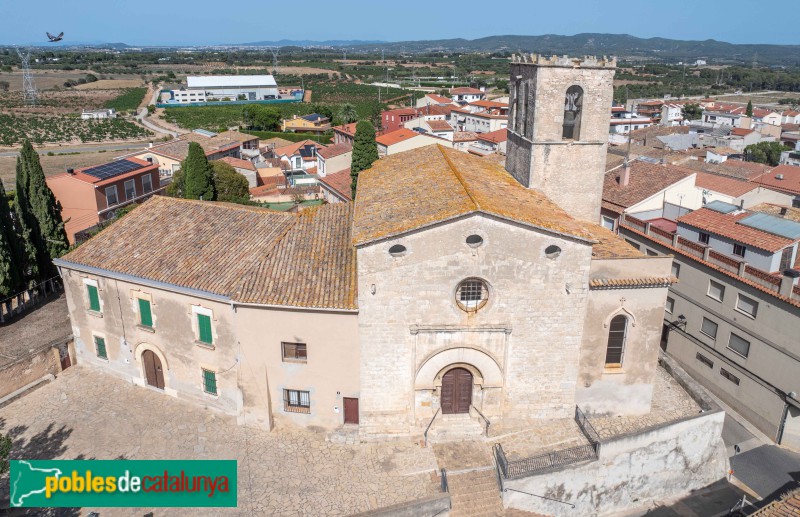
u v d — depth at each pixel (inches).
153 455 1188.5
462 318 1160.8
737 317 1573.6
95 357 1483.8
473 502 1095.6
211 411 1323.8
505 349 1190.3
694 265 1715.1
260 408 1251.8
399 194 1294.3
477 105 6594.5
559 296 1163.3
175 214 1496.1
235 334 1212.5
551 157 1455.5
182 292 1249.4
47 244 1911.9
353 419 1248.8
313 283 1192.8
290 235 1337.4
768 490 1336.1
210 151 3961.6
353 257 1256.8
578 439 1218.0
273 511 1053.8
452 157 1528.1
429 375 1196.5
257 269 1233.4
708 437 1310.3
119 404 1354.6
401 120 5969.5
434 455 1186.6
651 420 1316.4
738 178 2896.2
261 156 4867.1
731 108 6678.2
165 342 1334.9
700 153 4072.3
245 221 1418.6
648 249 1919.3
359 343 1171.3
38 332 1638.8
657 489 1284.4
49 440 1229.7
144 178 3063.5
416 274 1122.0
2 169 4790.8
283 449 1209.4
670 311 1836.9
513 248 1120.2
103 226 2465.6
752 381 1544.0
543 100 1403.8
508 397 1234.6
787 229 1582.2
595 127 1453.0
